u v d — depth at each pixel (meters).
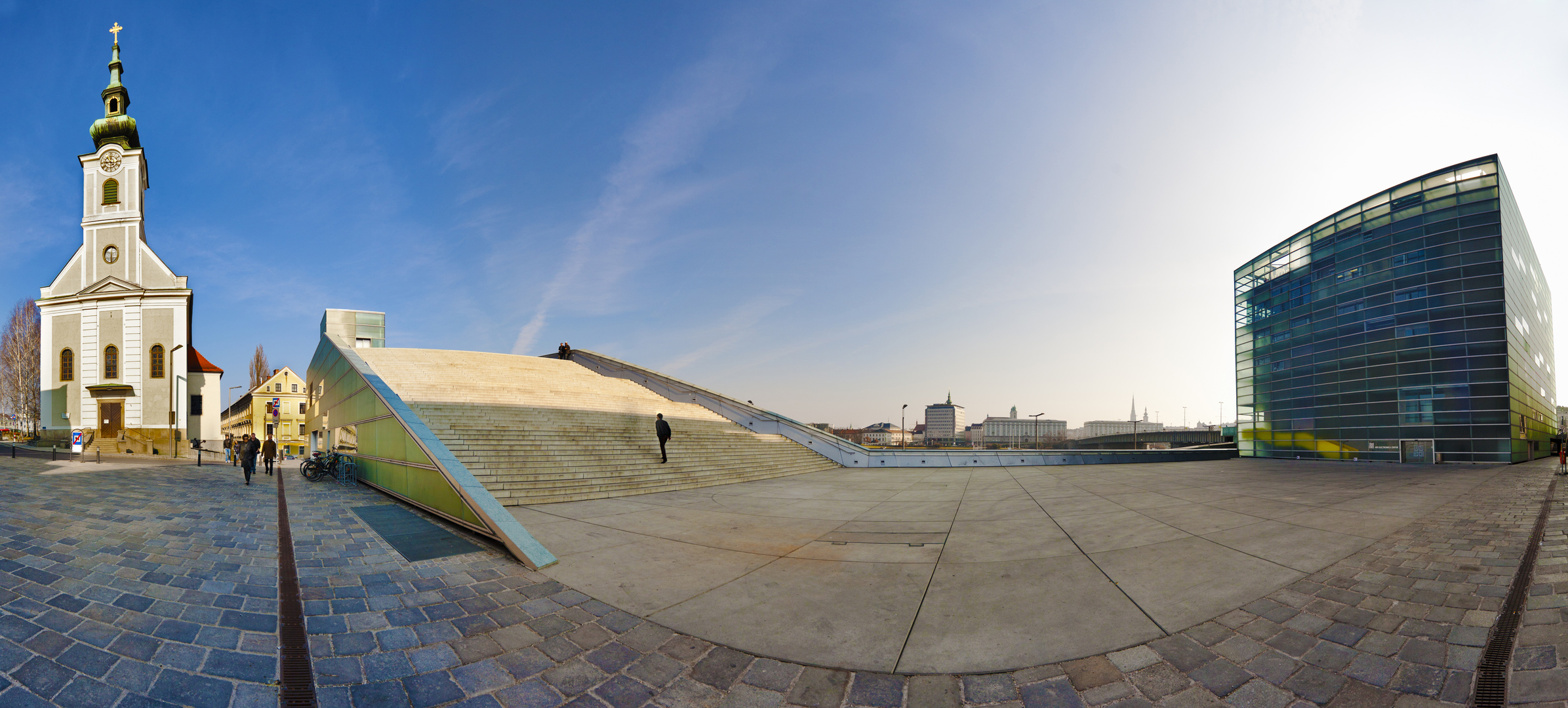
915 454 23.48
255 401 58.47
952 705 3.35
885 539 7.89
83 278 36.03
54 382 35.31
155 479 15.47
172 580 5.17
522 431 15.54
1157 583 5.57
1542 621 4.05
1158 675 3.64
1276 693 3.36
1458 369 26.05
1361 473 19.41
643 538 8.00
